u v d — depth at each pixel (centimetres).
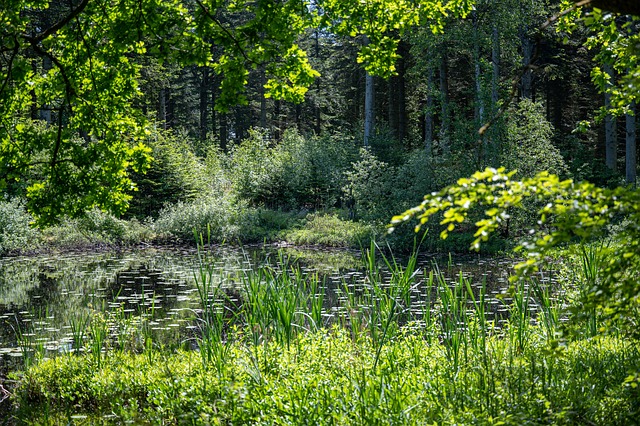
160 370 639
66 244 2292
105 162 723
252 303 656
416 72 2833
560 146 2870
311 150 2961
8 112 695
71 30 672
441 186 2022
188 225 2495
